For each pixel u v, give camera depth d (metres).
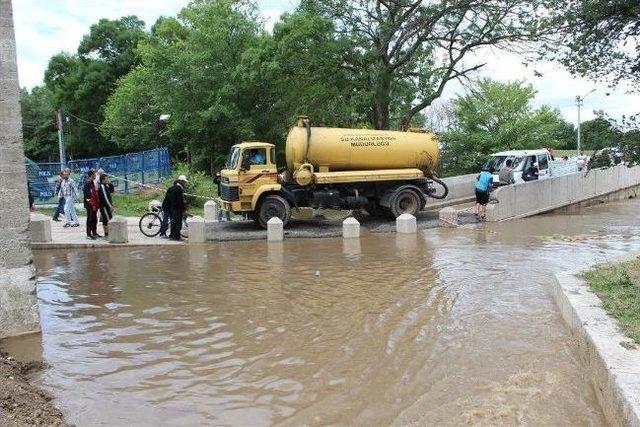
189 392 5.74
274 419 5.14
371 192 19.78
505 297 9.24
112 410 5.36
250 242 15.91
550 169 25.75
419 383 5.88
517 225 18.83
